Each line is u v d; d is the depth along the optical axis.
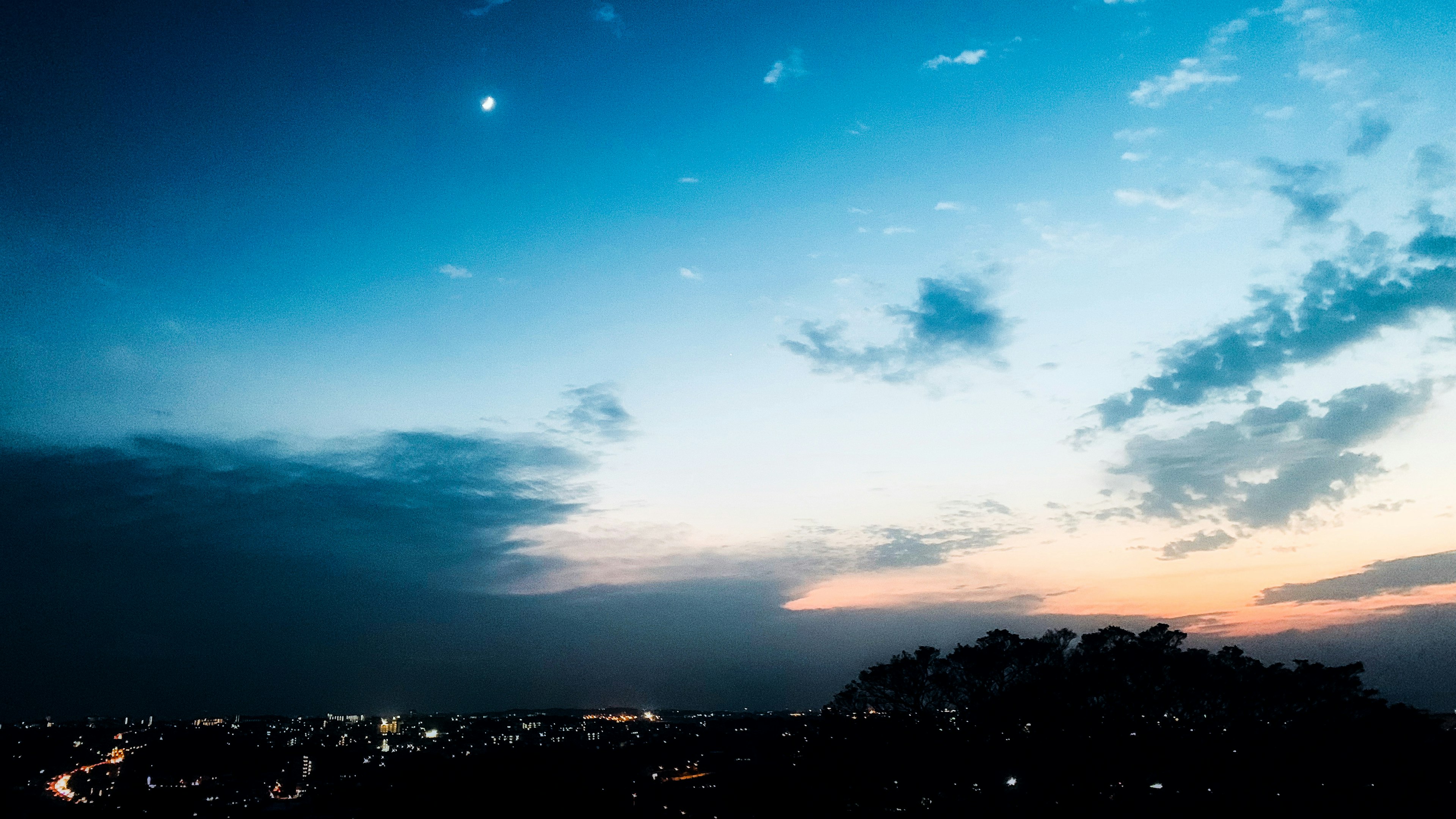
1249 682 41.69
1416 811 32.06
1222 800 35.66
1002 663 46.16
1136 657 42.22
